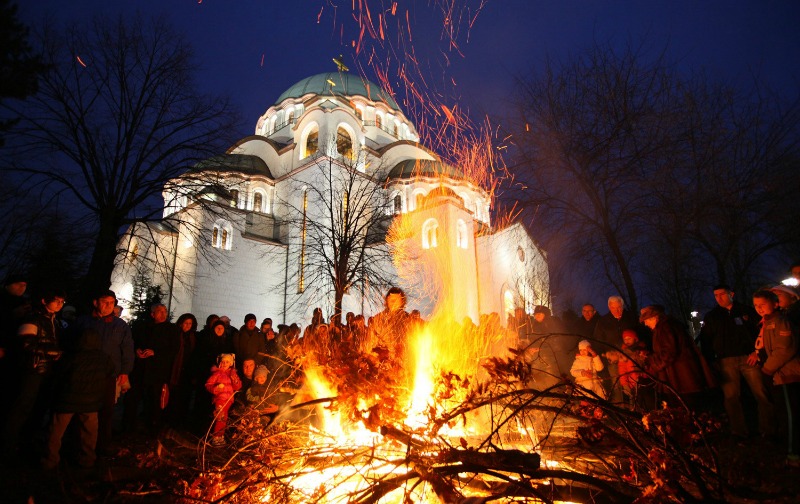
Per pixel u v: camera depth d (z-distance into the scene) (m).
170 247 31.84
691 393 5.73
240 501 3.81
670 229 12.63
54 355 5.63
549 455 4.92
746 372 6.35
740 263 15.02
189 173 19.69
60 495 4.59
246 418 4.94
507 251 35.50
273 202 38.22
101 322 6.29
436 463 3.76
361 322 8.41
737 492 4.29
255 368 7.98
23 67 13.38
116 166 16.67
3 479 4.90
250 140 42.12
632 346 6.20
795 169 11.95
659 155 12.25
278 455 4.18
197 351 8.85
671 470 3.75
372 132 44.84
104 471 5.09
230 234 33.28
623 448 4.37
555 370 9.04
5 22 12.92
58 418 5.29
